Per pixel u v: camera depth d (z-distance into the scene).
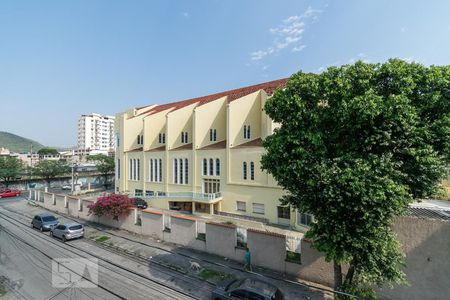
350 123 9.02
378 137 8.61
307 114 9.84
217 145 31.28
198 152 31.67
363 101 8.45
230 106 28.86
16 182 54.19
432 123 8.68
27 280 13.80
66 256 17.28
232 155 28.53
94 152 119.06
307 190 9.63
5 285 13.24
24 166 58.94
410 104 8.88
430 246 10.12
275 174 10.54
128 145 41.47
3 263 16.12
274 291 9.99
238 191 27.91
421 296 10.20
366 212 8.05
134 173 40.06
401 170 8.96
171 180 34.62
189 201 30.14
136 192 38.84
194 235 17.80
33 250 18.52
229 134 28.64
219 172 29.77
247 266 14.59
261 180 26.17
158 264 15.66
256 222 24.61
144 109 47.16
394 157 9.02
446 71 8.70
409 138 8.49
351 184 8.09
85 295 12.25
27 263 16.11
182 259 16.22
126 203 23.20
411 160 8.76
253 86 36.84
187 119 37.03
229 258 15.93
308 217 22.53
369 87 9.22
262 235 14.62
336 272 10.89
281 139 10.16
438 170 8.56
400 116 8.27
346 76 9.76
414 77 9.00
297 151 9.55
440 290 9.85
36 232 23.61
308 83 10.13
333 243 9.20
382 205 8.11
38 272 14.80
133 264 15.80
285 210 24.72
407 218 10.58
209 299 11.83
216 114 33.72
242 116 29.81
